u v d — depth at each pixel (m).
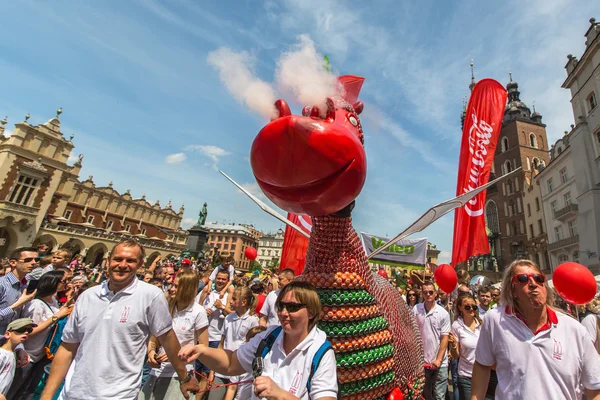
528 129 36.62
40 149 27.89
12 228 25.67
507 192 35.81
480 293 4.32
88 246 30.67
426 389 3.67
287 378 1.47
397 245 6.14
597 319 3.09
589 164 16.97
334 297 1.76
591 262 16.52
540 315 1.74
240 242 67.12
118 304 1.99
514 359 1.69
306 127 1.26
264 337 1.70
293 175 1.33
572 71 18.06
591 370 1.62
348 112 1.91
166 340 2.11
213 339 4.26
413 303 5.59
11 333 2.48
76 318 2.02
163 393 2.98
